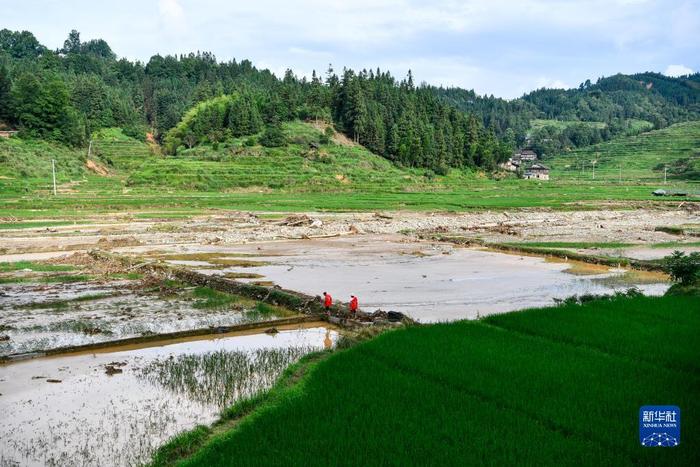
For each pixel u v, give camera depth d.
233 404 16.08
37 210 75.62
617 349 18.34
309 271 39.88
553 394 14.53
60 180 108.62
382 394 14.95
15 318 26.45
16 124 135.12
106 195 96.25
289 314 27.56
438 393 14.91
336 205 90.00
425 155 162.62
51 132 134.75
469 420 13.13
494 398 14.46
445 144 169.50
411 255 48.25
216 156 137.75
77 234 56.41
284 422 13.41
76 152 134.62
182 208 84.44
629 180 175.25
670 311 23.44
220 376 18.66
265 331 24.84
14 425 14.88
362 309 28.61
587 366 16.73
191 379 18.38
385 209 86.69
